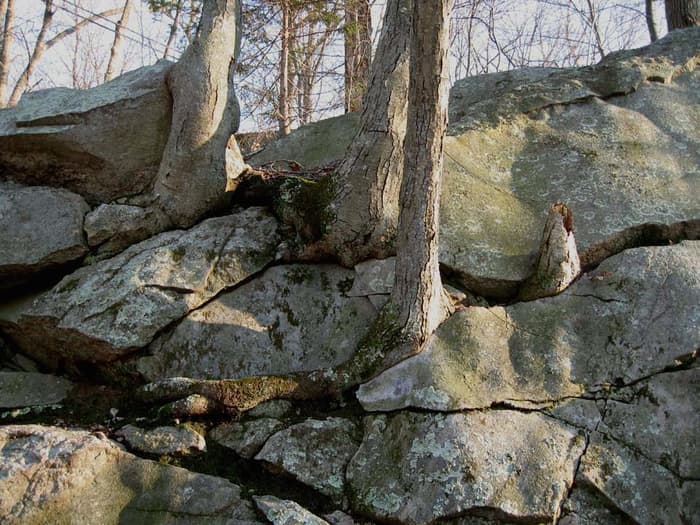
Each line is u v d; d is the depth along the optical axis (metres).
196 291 4.39
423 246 3.94
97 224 4.77
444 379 3.82
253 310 4.48
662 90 5.71
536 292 4.36
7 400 4.19
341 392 3.99
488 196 4.99
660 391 3.88
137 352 4.23
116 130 4.93
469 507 3.39
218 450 3.77
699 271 4.28
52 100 5.19
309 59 12.11
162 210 4.82
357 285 4.51
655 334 4.05
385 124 4.43
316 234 4.58
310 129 6.53
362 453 3.72
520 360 4.00
